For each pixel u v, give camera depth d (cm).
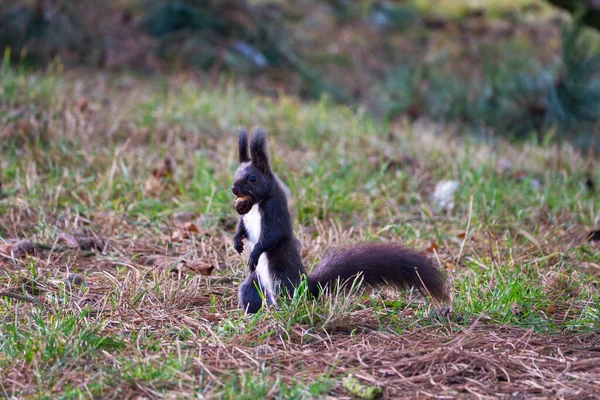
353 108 1891
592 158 1452
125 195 1123
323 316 732
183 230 1029
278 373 621
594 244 1027
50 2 1938
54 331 661
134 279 830
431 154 1420
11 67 1698
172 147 1345
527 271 898
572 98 1747
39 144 1241
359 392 584
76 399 575
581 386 608
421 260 777
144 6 2095
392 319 749
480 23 2736
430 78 2048
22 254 916
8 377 609
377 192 1205
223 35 2156
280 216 744
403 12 2709
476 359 648
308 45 2386
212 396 579
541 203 1157
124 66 1905
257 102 1698
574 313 800
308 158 1343
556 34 2602
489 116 1806
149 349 667
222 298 823
